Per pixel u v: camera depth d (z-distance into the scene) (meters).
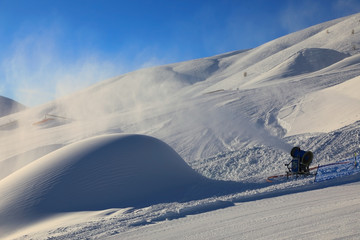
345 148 15.61
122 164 13.71
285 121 31.31
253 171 17.03
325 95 34.28
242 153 19.80
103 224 8.80
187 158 28.39
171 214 8.68
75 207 12.19
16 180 14.18
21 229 11.23
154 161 14.33
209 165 19.47
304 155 11.68
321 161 14.59
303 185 9.89
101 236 7.61
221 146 29.17
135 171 13.60
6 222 11.82
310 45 98.31
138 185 13.12
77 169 13.49
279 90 43.94
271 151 19.11
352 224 5.81
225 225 7.13
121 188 12.89
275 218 7.02
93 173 13.29
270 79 63.84
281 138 27.05
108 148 14.38
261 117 34.53
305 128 27.77
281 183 11.41
